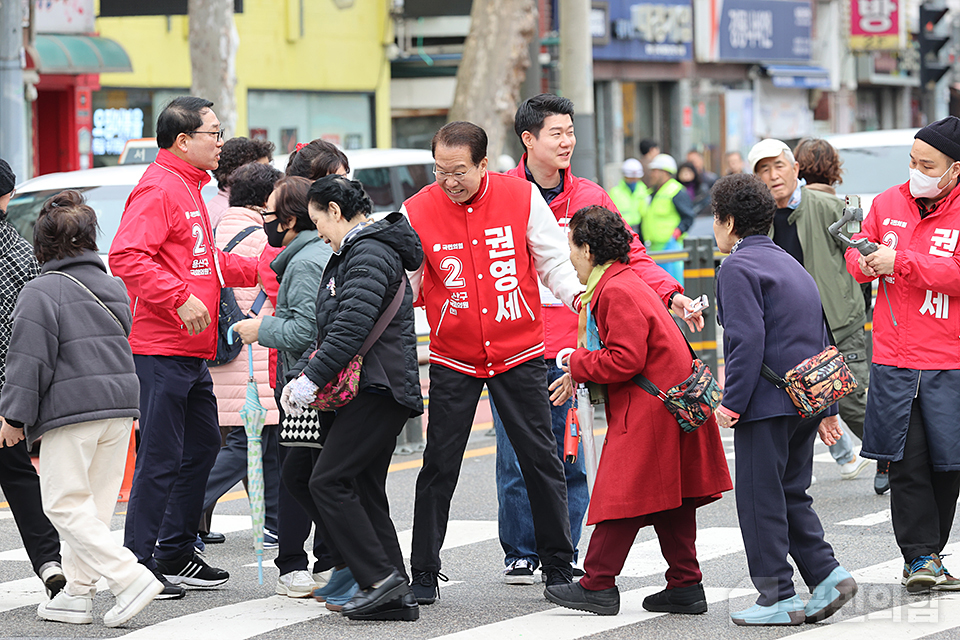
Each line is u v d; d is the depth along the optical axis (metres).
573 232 16.30
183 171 17.95
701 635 15.84
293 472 16.95
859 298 23.12
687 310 17.42
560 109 18.42
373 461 16.72
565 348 18.47
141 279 17.23
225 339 20.28
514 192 17.39
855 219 17.80
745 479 16.17
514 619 16.64
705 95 87.94
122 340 16.80
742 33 89.06
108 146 56.56
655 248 51.16
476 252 17.20
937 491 17.78
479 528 22.16
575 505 18.77
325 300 16.12
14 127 35.56
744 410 15.92
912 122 111.06
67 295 16.47
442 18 70.31
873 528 21.52
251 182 20.59
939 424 17.28
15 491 17.50
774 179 22.39
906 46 100.75
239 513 24.02
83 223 16.66
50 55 50.19
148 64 58.03
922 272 17.06
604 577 16.61
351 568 16.38
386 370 16.09
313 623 16.61
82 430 16.44
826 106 99.31
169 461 17.91
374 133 69.44
